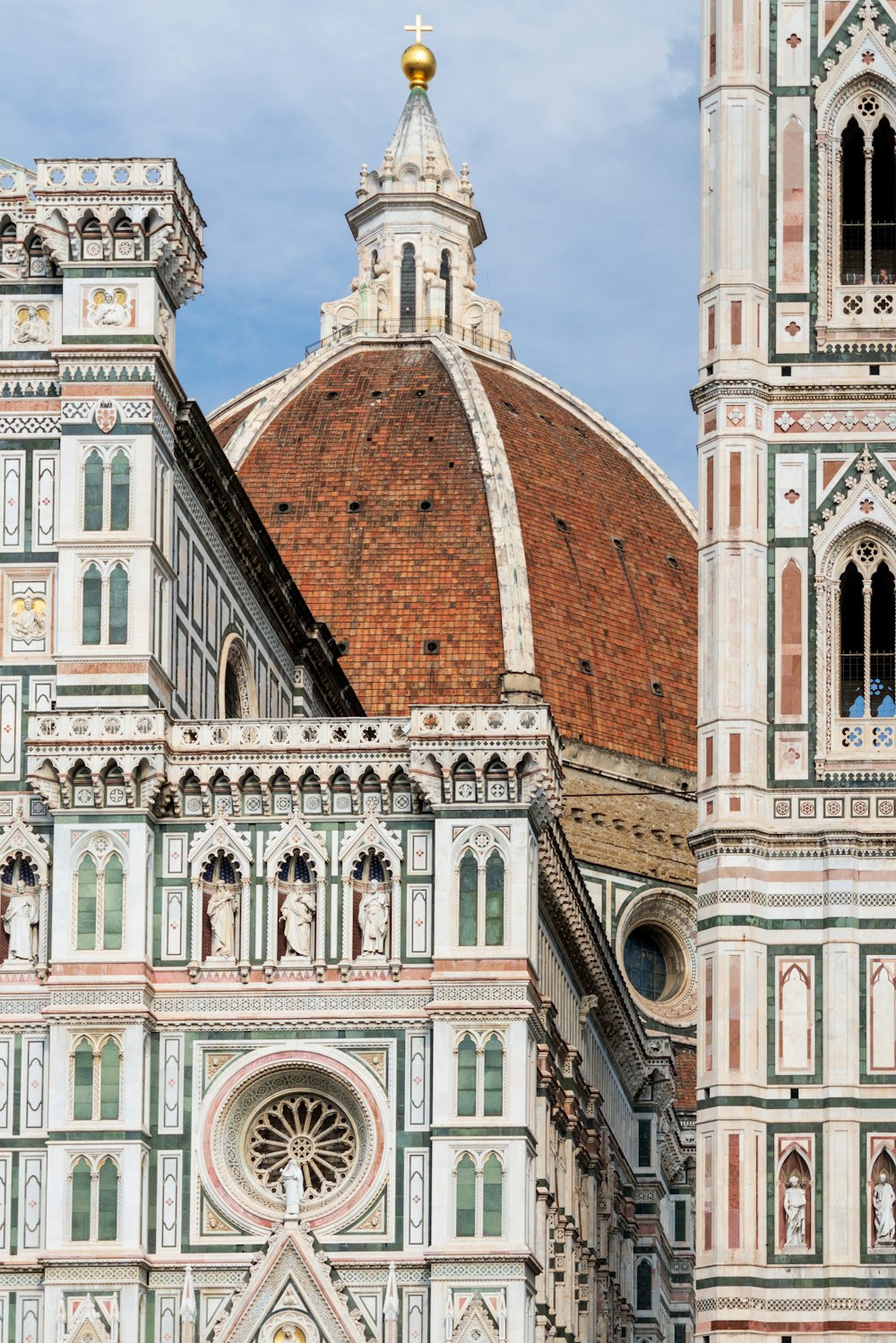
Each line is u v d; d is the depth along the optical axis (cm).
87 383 11688
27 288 11844
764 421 11656
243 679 13350
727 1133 11000
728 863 11219
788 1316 10881
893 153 11894
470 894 11338
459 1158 11106
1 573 11656
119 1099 11181
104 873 11356
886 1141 11025
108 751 11400
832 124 11881
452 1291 11000
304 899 11456
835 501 11588
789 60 11931
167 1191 11225
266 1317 11081
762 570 11538
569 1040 13825
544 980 12650
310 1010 11356
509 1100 11150
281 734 11556
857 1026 11106
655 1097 16938
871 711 11456
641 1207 16788
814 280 11762
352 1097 11306
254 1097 11350
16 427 11750
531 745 11381
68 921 11331
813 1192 10994
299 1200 11150
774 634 11488
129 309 11725
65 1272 11025
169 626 11862
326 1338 11044
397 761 11500
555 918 13000
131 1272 11025
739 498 11556
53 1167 11125
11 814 11512
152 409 11656
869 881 11244
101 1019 11231
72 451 11644
